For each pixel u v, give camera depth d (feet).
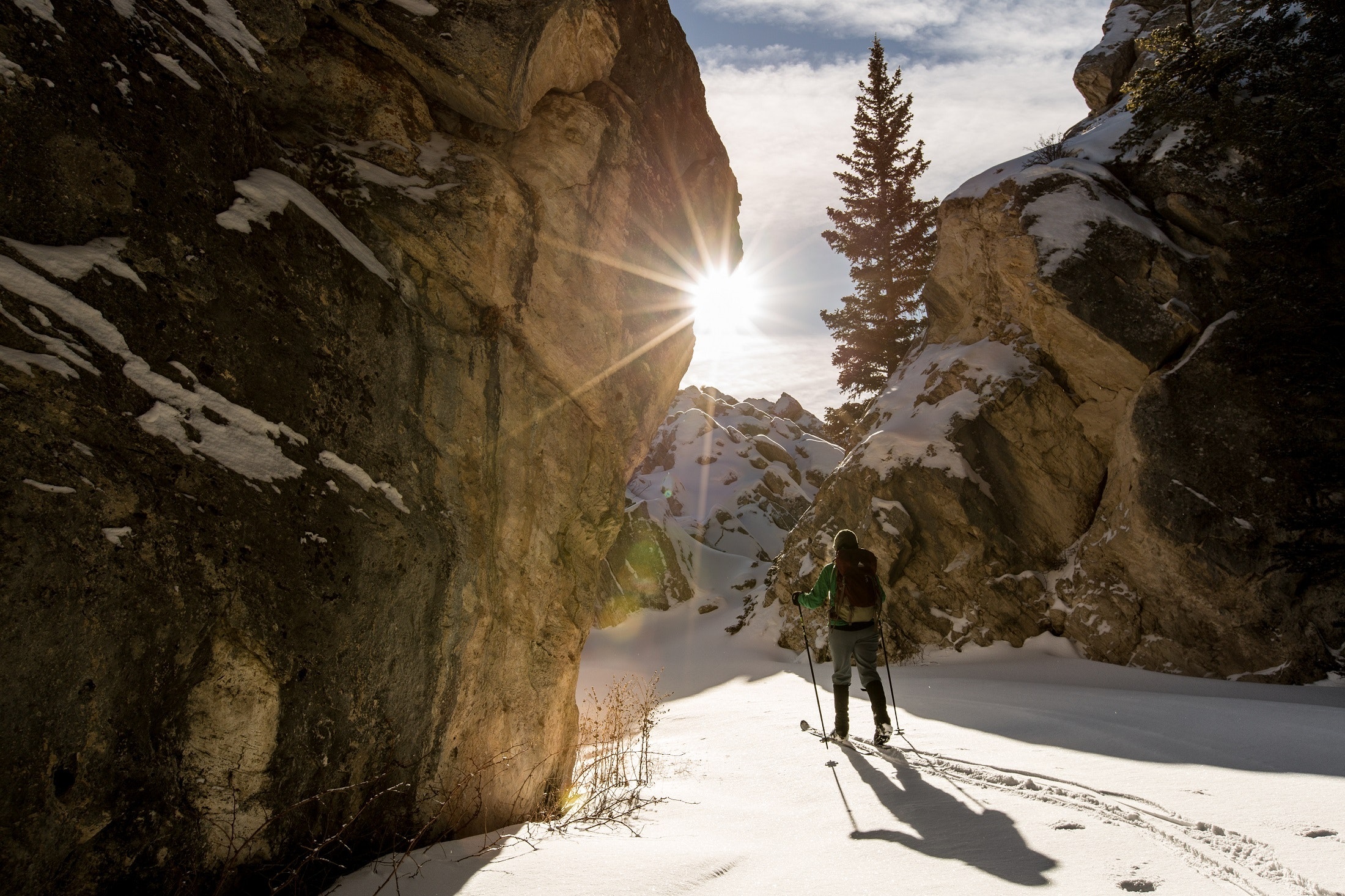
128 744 7.10
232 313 9.80
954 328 59.26
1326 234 36.86
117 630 7.05
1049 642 43.60
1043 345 48.62
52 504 6.79
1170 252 45.39
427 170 14.32
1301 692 32.30
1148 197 49.47
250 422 9.50
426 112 14.99
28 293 7.64
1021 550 47.26
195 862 7.57
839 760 17.29
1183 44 47.83
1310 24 40.37
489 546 13.62
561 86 16.90
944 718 24.13
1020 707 25.49
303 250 11.26
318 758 8.94
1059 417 48.11
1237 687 34.40
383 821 10.05
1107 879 8.23
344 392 11.23
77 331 7.91
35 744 6.39
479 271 14.32
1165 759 15.37
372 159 13.74
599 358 17.53
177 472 8.16
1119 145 52.26
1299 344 37.17
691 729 27.14
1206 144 46.19
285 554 8.98
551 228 16.16
